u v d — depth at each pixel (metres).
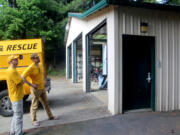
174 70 5.29
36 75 4.00
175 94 5.32
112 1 4.20
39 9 16.08
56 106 5.80
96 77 11.38
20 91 3.49
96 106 5.65
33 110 4.10
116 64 4.63
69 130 3.78
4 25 15.20
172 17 5.22
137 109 5.12
